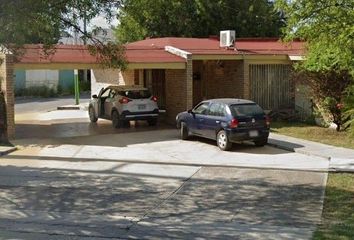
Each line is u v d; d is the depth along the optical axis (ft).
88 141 65.92
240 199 38.50
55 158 55.36
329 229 30.60
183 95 77.10
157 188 42.22
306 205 36.50
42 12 36.78
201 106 63.26
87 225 32.07
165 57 75.15
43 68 67.31
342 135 67.36
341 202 37.17
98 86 104.22
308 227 31.19
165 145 62.75
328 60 59.52
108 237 29.40
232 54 78.54
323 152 56.29
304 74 76.18
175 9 111.24
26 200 38.68
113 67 44.45
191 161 53.42
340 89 68.95
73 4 38.32
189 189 41.81
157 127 78.02
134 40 112.06
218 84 85.87
